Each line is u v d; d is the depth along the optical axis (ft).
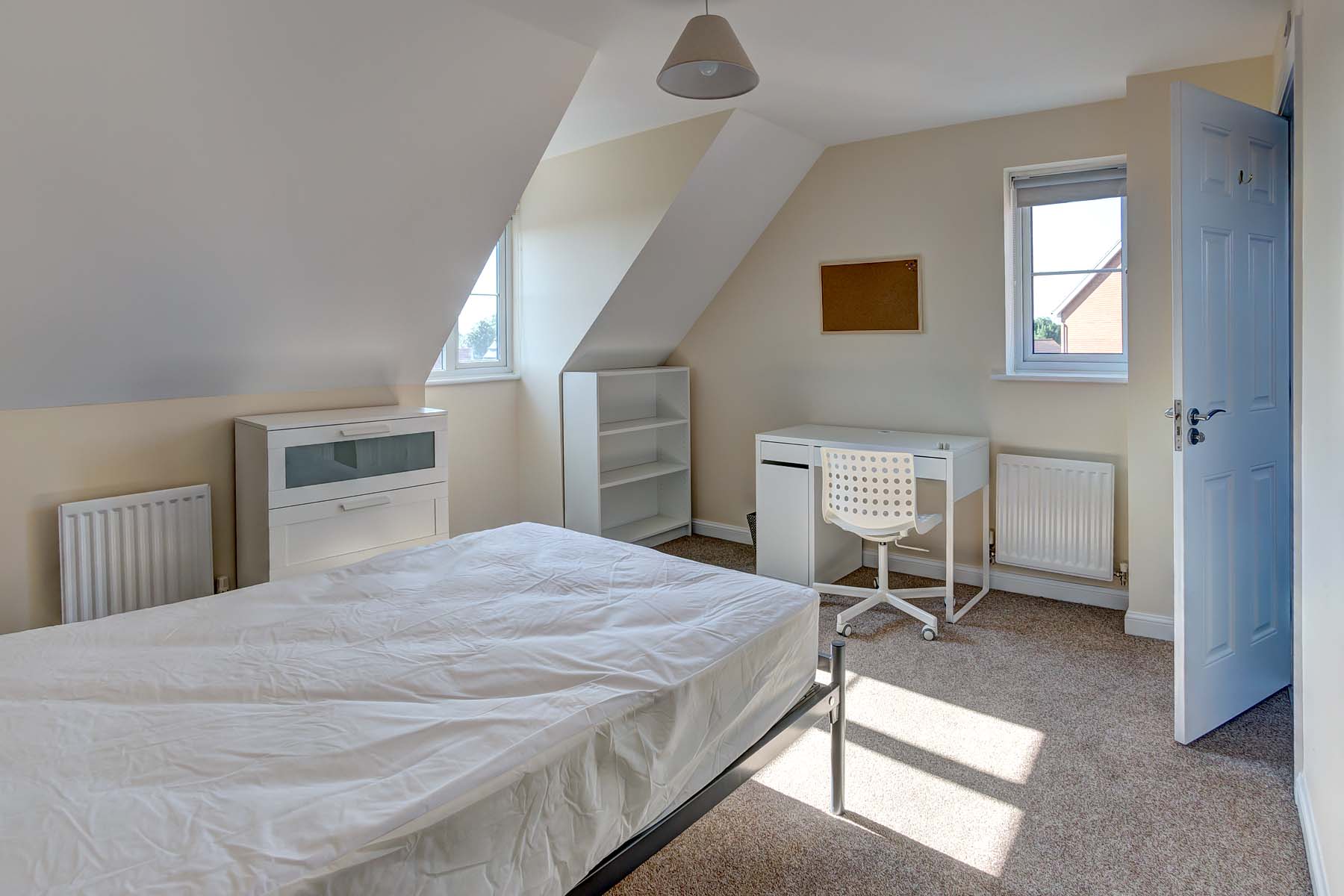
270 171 8.41
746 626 5.91
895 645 10.87
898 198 13.53
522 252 15.47
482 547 8.14
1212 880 6.05
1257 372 8.48
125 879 3.21
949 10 8.42
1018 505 12.59
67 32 6.40
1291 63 7.75
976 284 12.88
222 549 10.73
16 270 7.74
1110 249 12.12
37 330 8.38
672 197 12.91
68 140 7.07
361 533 10.74
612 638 5.73
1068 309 12.56
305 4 7.18
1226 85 10.09
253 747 4.25
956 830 6.72
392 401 12.74
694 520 17.12
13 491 9.02
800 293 14.92
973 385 13.06
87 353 8.98
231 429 10.73
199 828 3.54
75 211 7.62
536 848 4.14
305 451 10.11
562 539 8.43
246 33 7.12
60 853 3.37
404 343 11.97
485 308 15.31
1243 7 8.39
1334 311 5.53
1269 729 8.39
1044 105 11.85
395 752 4.21
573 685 5.00
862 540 14.62
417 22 7.88
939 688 9.48
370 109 8.45
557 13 8.36
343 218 9.45
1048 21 8.77
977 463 12.29
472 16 8.16
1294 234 7.39
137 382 9.73
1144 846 6.48
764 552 13.60
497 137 9.67
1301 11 7.07
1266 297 8.55
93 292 8.39
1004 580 13.14
